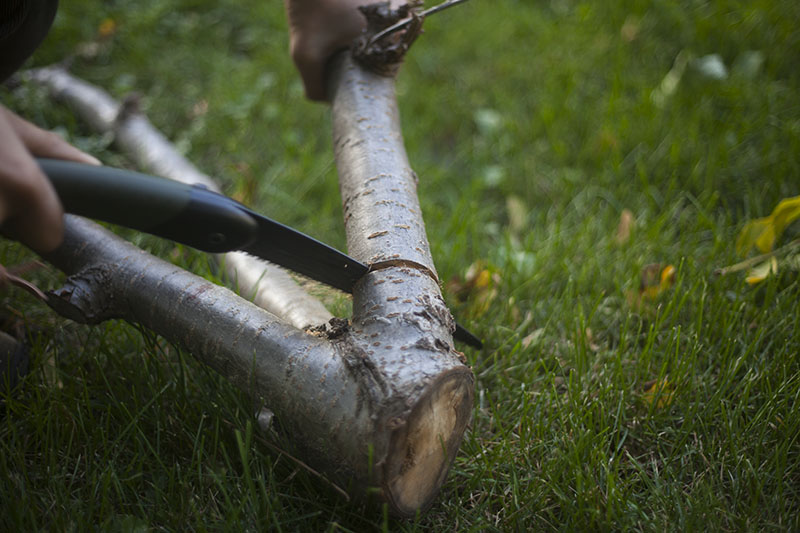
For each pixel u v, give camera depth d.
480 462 1.53
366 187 1.62
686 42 3.13
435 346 1.26
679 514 1.39
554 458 1.50
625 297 2.02
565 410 1.62
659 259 2.19
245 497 1.32
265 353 1.35
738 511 1.42
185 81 3.12
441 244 2.25
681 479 1.50
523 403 1.67
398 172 1.67
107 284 1.54
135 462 1.47
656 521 1.37
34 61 2.99
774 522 1.40
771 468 1.50
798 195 2.35
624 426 1.65
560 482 1.48
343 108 1.86
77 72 3.04
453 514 1.43
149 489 1.44
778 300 1.93
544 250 2.24
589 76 3.09
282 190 2.59
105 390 1.64
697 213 2.39
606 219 2.41
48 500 1.39
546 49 3.24
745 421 1.63
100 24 3.26
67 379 1.65
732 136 2.66
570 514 1.39
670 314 1.95
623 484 1.47
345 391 1.23
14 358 1.61
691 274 2.02
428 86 3.15
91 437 1.51
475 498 1.49
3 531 1.31
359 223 1.55
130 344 1.78
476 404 1.72
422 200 2.50
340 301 1.72
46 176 1.08
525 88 3.12
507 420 1.68
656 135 2.69
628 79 3.01
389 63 1.91
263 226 1.25
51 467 1.41
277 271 1.82
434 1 3.52
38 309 1.89
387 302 1.32
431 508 1.45
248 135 2.85
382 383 1.20
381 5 1.88
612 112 2.79
